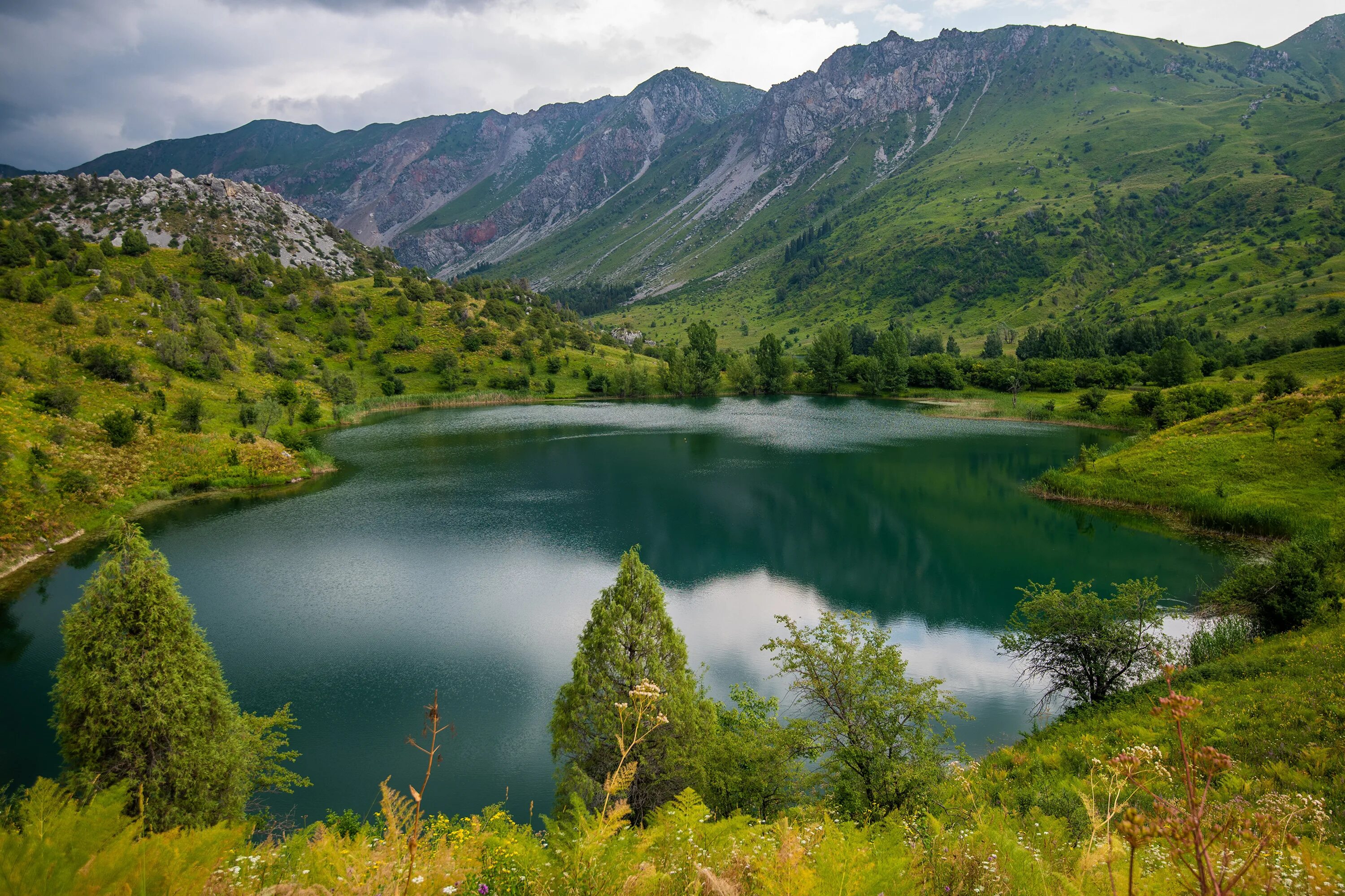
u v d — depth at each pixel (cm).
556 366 17138
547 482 7850
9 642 3694
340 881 453
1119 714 2294
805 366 18450
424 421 12519
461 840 601
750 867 584
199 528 6025
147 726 1516
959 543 5616
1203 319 18712
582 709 1869
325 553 5388
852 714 1762
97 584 1541
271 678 3372
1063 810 1322
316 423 11619
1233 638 2958
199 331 11962
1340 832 995
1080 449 9350
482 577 4888
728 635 3928
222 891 426
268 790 2238
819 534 5938
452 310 18450
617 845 571
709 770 1711
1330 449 5788
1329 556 3334
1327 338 12362
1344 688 1908
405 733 2870
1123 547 5259
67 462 6412
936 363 15675
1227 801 1311
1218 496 5719
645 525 6216
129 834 377
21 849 352
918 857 644
